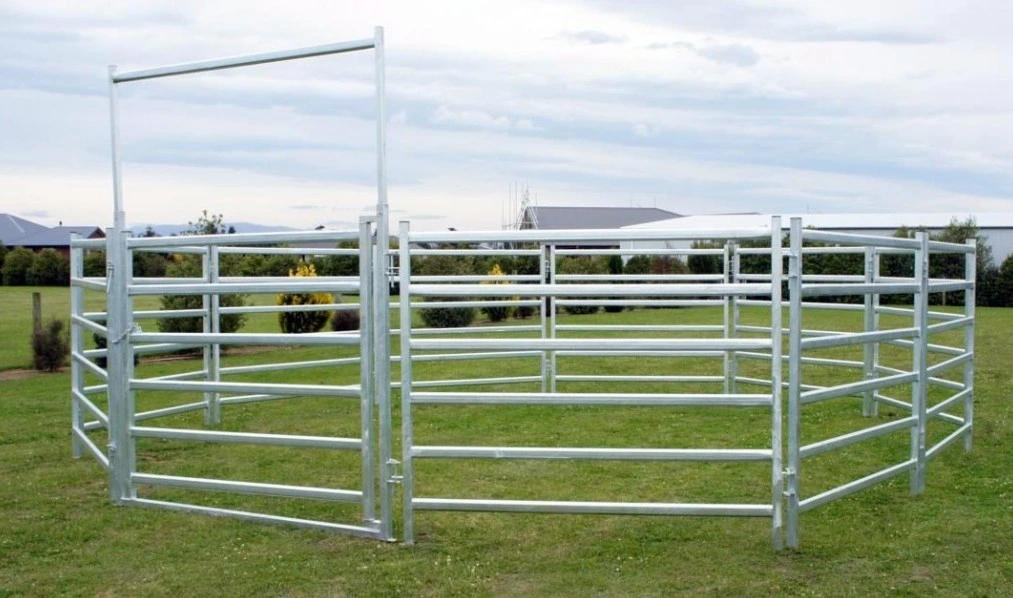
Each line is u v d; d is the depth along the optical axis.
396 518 4.80
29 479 5.79
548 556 4.21
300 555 4.24
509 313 17.33
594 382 10.12
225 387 4.66
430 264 16.91
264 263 14.88
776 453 4.14
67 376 11.09
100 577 4.02
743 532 4.55
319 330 14.16
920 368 5.17
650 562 4.11
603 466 5.99
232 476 5.86
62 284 41.66
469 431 7.17
